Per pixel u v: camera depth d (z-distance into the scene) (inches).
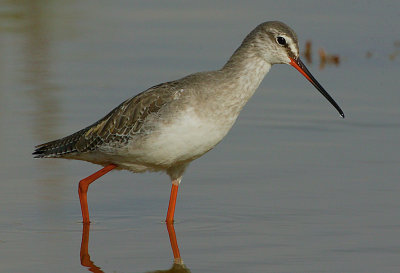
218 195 572.1
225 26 1018.1
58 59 904.9
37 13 1109.1
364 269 448.1
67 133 679.7
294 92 805.9
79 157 553.3
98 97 776.9
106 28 1032.2
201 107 502.9
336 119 729.6
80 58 908.6
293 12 1079.0
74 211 550.6
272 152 655.1
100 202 569.3
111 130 527.8
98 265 461.1
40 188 581.0
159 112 508.1
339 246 481.4
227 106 510.6
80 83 819.4
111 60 898.7
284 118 734.5
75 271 450.9
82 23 1058.7
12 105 751.1
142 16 1089.4
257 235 503.8
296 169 615.5
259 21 1033.5
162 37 984.3
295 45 531.8
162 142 509.0
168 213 534.9
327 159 634.8
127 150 522.9
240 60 518.9
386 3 1123.9
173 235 509.7
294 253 473.1
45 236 505.4
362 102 770.2
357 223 515.8
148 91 527.5
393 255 466.6
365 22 1029.2
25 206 550.9
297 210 540.7
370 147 658.8
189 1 1166.3
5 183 585.9
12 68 868.6
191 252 480.4
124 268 456.4
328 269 449.4
